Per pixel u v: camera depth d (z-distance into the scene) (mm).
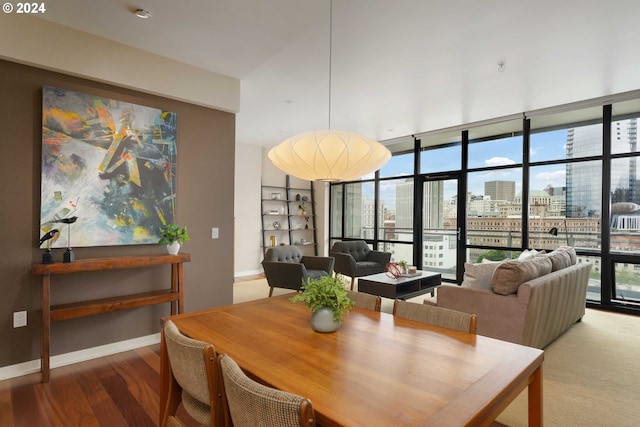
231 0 2527
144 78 3295
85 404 2340
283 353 1505
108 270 3199
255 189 7699
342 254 6051
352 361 1422
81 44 2955
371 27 2889
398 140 7047
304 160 2613
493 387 1209
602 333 3824
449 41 3117
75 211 2965
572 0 2520
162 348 1887
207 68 3682
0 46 2611
